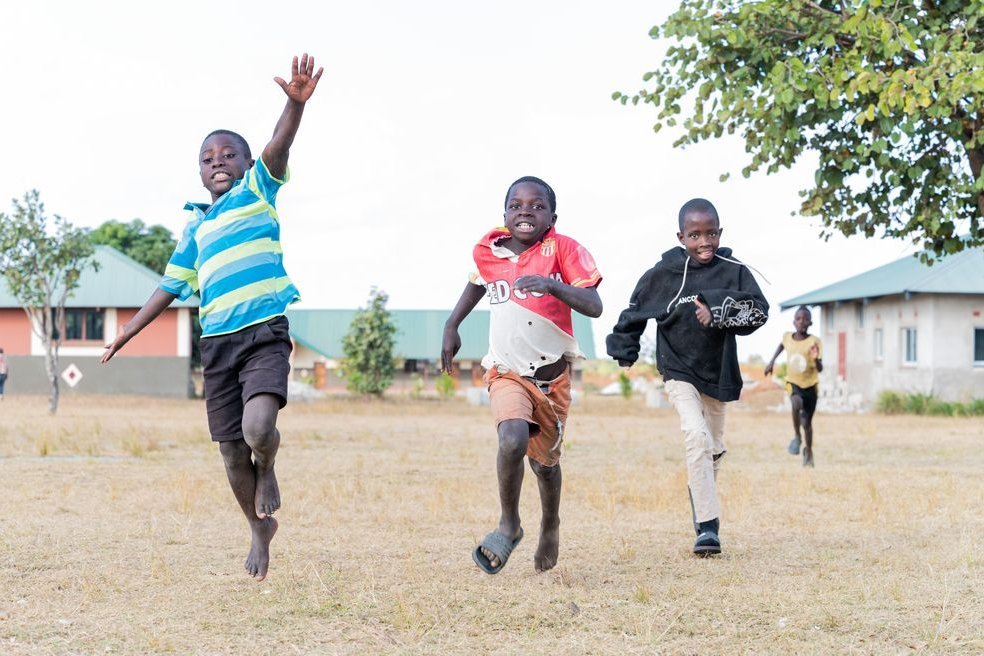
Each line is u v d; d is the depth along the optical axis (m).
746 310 7.48
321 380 68.94
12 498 10.05
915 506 9.63
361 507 9.62
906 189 14.37
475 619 5.50
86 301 50.00
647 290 8.00
